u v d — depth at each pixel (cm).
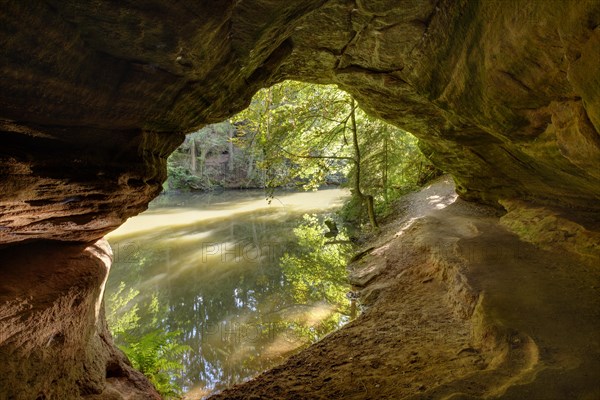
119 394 444
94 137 308
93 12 210
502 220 900
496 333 438
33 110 233
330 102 1409
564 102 336
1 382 258
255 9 334
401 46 539
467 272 634
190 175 3872
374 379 466
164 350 765
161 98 334
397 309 719
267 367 736
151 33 247
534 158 535
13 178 250
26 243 377
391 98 746
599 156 308
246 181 4016
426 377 421
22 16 178
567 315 451
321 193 3250
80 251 446
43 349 320
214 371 747
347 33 551
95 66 248
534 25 302
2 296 294
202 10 260
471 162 914
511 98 396
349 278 1078
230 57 394
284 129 1389
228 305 1057
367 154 1631
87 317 409
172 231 1995
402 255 1004
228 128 3991
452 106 521
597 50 246
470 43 411
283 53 575
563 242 652
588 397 302
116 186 361
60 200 310
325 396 457
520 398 311
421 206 1450
